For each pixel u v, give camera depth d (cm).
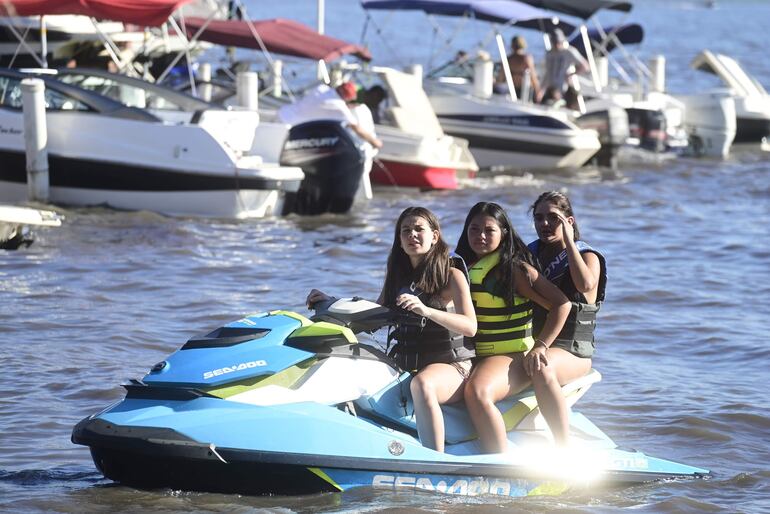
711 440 2631
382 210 6034
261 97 7031
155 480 2041
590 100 8406
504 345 2217
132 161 5588
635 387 3028
